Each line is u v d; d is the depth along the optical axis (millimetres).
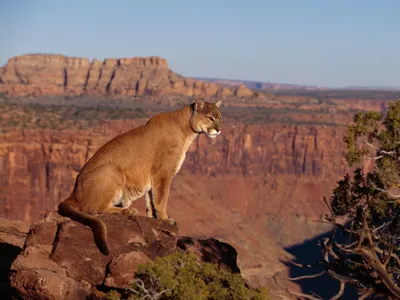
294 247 113000
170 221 13375
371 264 12867
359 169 20094
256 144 130125
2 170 85250
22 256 12141
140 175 13406
